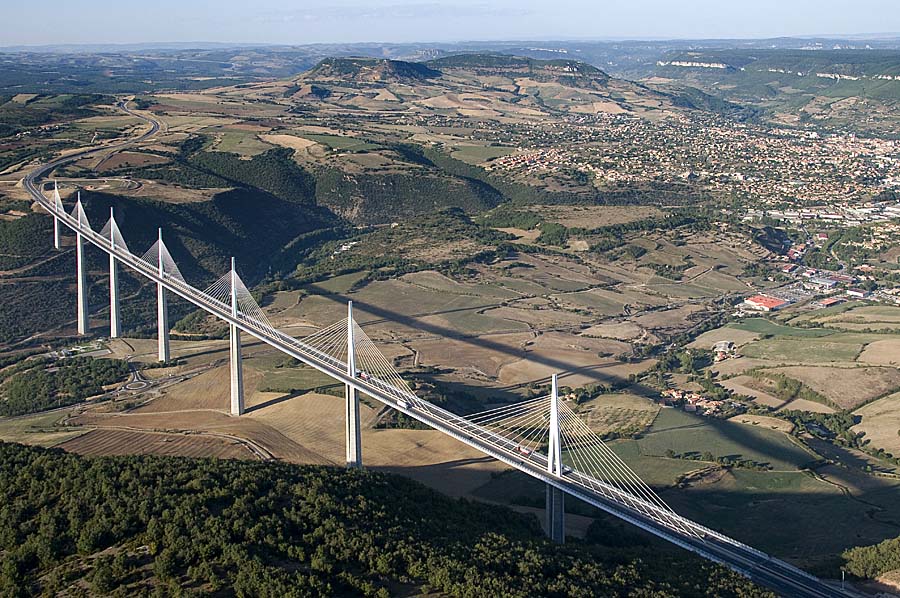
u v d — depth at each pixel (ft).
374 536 451.94
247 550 428.97
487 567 444.55
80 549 438.40
